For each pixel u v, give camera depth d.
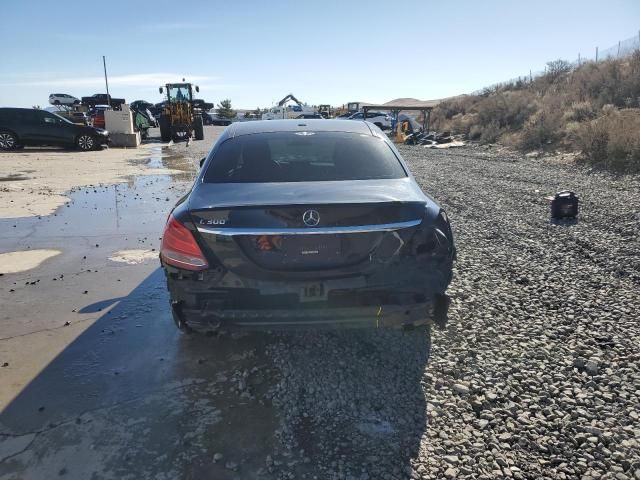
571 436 2.63
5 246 6.39
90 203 9.38
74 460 2.47
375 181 3.39
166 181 12.42
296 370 3.30
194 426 2.73
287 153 3.68
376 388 3.08
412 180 3.56
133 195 10.30
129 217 8.15
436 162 16.55
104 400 2.98
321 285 2.87
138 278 5.16
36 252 6.12
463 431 2.67
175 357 3.50
